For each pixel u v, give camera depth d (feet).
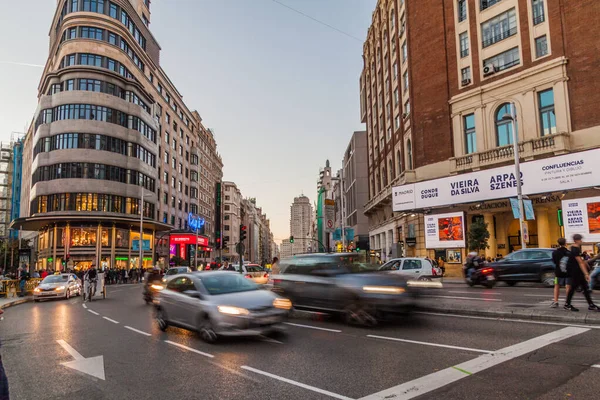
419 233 103.60
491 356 20.88
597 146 70.69
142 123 159.74
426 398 15.42
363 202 206.08
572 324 28.12
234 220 394.32
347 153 245.86
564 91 77.41
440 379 17.56
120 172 146.92
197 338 28.81
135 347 26.40
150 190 167.22
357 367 19.90
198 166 254.27
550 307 33.47
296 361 21.45
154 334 31.12
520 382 16.78
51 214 134.41
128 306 53.42
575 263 31.68
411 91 111.24
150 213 163.63
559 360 19.66
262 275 79.36
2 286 77.05
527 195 78.23
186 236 181.78
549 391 15.66
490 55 91.97
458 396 15.48
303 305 35.14
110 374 20.22
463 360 20.39
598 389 15.66
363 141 212.23
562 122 77.30
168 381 18.75
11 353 25.80
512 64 87.92
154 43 194.90
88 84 142.61
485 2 94.17
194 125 253.65
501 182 82.38
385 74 146.61
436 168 101.09
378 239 162.40
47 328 35.91
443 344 23.99
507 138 86.74
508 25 89.04
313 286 34.40
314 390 16.83
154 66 186.50
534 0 84.48
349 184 237.86
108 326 35.83
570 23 78.33
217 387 17.63
